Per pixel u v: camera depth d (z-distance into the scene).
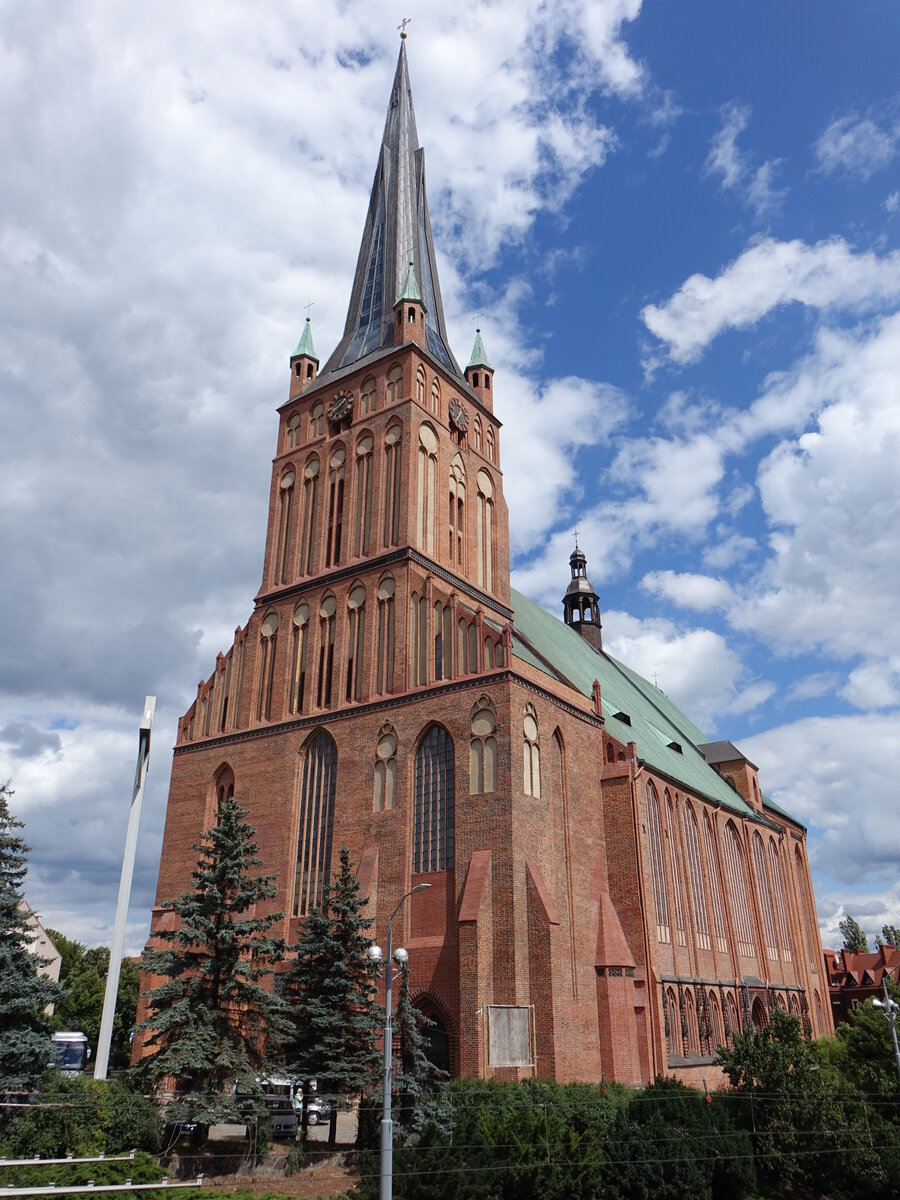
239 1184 30.66
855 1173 35.47
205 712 56.59
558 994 41.69
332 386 60.69
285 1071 34.56
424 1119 32.88
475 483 60.19
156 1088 35.09
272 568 58.25
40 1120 30.73
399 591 51.12
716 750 78.12
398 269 67.38
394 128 74.94
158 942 49.50
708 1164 32.50
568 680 53.47
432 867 44.47
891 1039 45.28
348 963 36.69
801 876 83.38
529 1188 29.27
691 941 56.12
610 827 50.34
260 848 50.16
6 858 36.12
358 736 49.16
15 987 34.06
